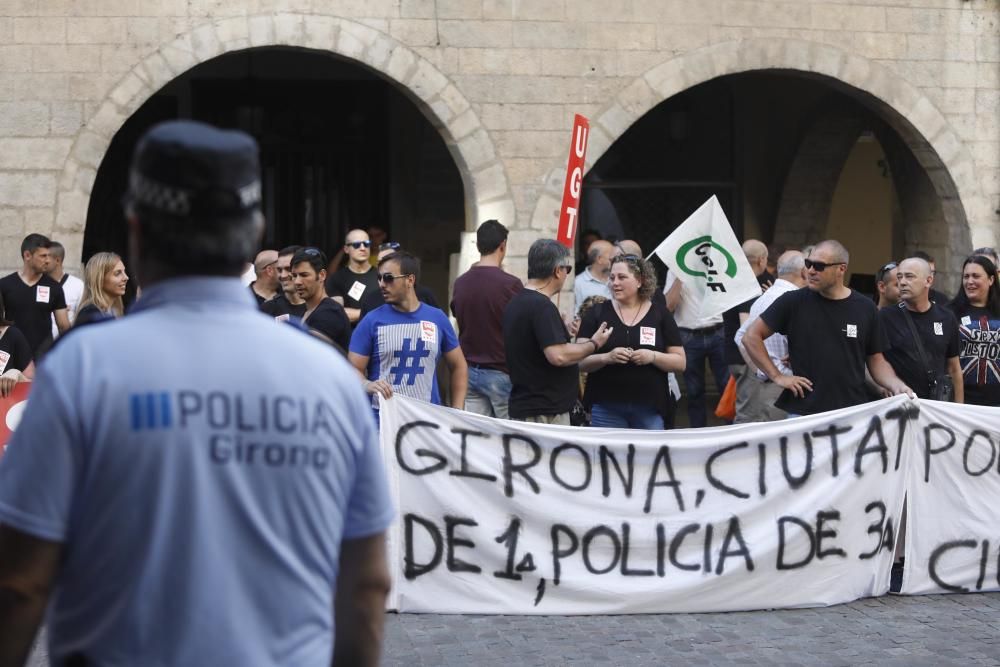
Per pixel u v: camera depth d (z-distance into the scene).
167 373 2.29
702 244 9.88
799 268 9.38
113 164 16.05
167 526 2.26
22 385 8.11
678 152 16.91
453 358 8.05
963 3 13.65
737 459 7.13
